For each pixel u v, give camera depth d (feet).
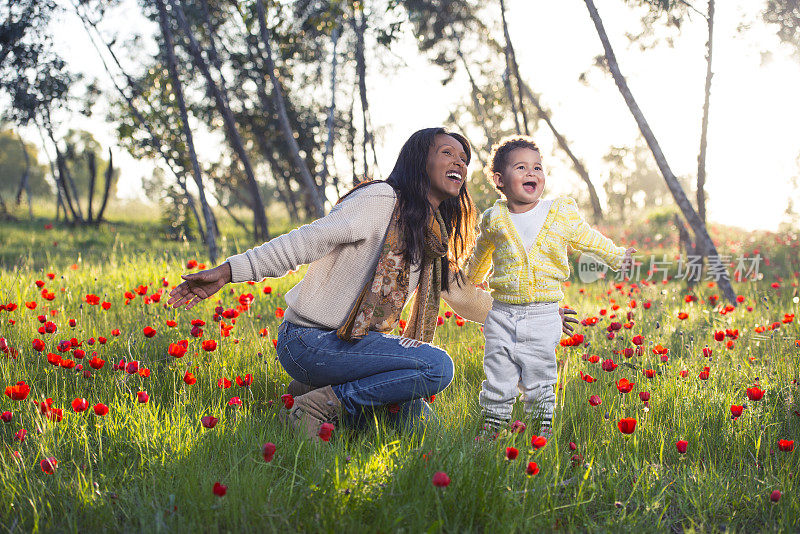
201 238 57.57
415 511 6.63
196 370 11.66
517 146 10.16
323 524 6.34
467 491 6.86
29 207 80.18
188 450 8.11
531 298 9.70
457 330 16.30
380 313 9.11
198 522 6.51
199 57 45.88
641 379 11.44
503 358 9.78
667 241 52.19
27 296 17.88
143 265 26.71
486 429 9.24
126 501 7.02
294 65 61.05
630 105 25.90
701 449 9.11
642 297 22.70
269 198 136.46
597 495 7.64
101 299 18.99
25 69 52.90
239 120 65.46
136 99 46.91
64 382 10.29
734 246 47.19
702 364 12.87
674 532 7.23
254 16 35.86
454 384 11.77
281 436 8.70
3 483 7.13
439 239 9.32
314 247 8.77
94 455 7.98
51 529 6.46
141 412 9.09
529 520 6.72
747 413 10.03
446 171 9.17
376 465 7.42
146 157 48.29
